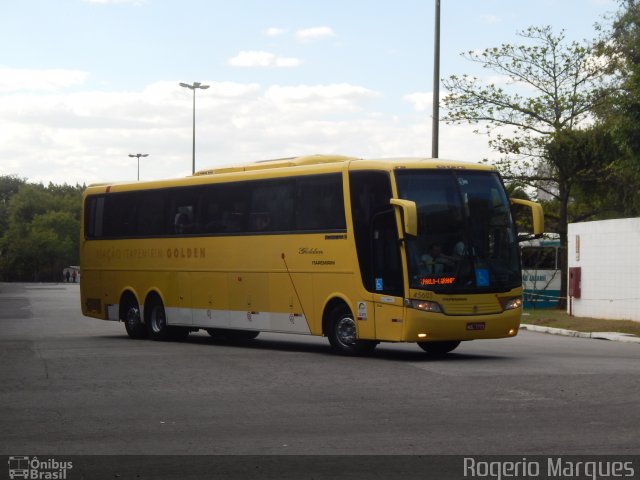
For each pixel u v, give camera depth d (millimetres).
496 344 24562
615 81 38938
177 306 25109
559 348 23000
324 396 13930
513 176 41688
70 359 19578
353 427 11344
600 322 31625
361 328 19750
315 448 10078
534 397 13516
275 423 11680
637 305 32062
